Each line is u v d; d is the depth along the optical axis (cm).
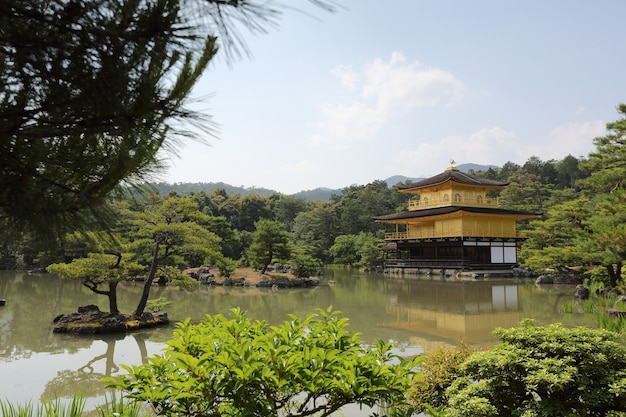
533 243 4066
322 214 7450
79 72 210
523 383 583
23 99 220
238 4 189
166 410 431
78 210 229
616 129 2319
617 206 1652
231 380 391
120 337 1553
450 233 4766
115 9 208
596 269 2788
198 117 231
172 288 3309
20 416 645
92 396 949
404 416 456
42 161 235
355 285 3669
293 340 457
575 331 598
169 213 1917
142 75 219
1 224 215
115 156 248
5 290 3027
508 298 2658
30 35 199
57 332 1620
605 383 533
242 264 5306
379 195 8306
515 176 7881
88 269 1692
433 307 2325
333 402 425
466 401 567
